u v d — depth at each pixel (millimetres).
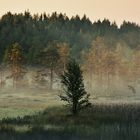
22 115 60375
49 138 30031
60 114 47781
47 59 152500
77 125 38281
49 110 56750
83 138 29844
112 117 44031
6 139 29766
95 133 32125
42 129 34625
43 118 44500
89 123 39750
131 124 38062
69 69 47406
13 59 151625
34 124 39312
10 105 84312
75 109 46781
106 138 29703
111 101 93438
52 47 157000
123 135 30844
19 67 152125
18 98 107750
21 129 35375
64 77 47594
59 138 29969
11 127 36188
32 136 30781
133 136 30375
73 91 46844
